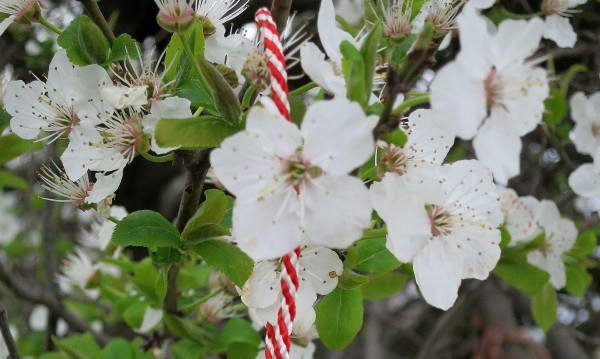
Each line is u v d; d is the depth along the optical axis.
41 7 0.28
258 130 0.23
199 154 0.26
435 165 0.26
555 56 0.42
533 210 0.35
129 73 0.26
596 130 0.36
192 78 0.27
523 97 0.24
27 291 0.38
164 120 0.25
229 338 0.31
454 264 0.26
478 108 0.24
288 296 0.24
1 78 0.30
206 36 0.27
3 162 0.31
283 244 0.23
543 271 0.34
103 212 0.27
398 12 0.28
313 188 0.24
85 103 0.27
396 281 0.31
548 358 0.55
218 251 0.27
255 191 0.24
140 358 0.33
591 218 0.38
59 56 0.27
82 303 0.44
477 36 0.24
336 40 0.26
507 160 0.24
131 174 0.52
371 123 0.24
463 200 0.26
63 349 0.34
